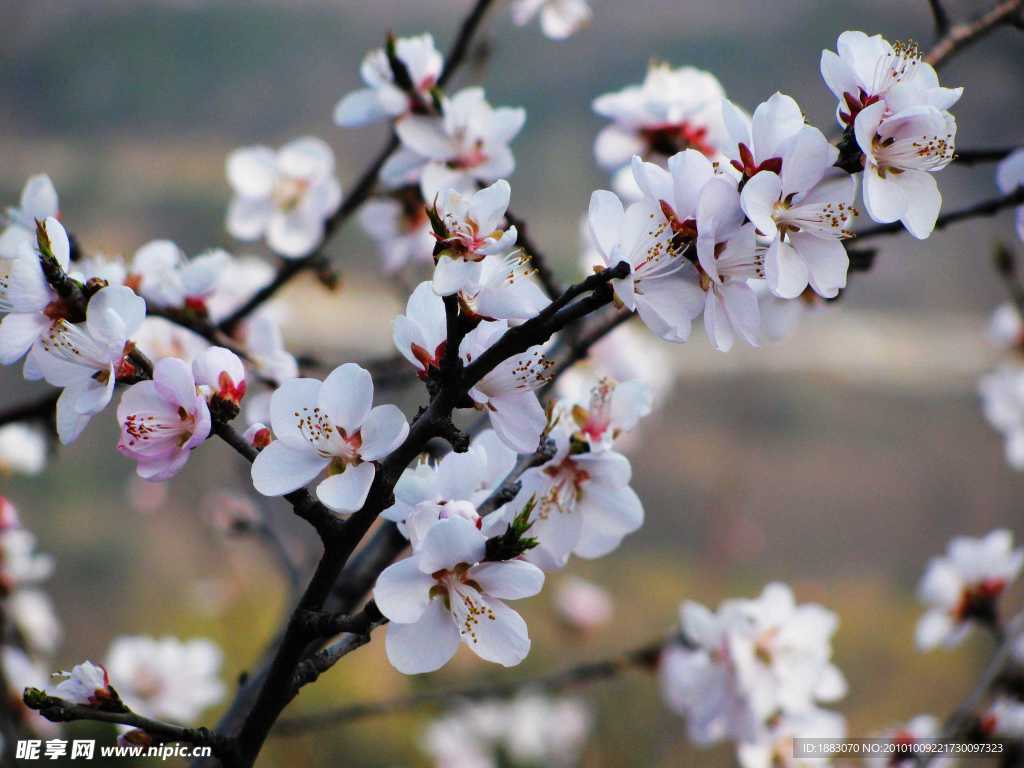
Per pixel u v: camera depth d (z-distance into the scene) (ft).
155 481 1.78
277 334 2.28
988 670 2.54
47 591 7.89
